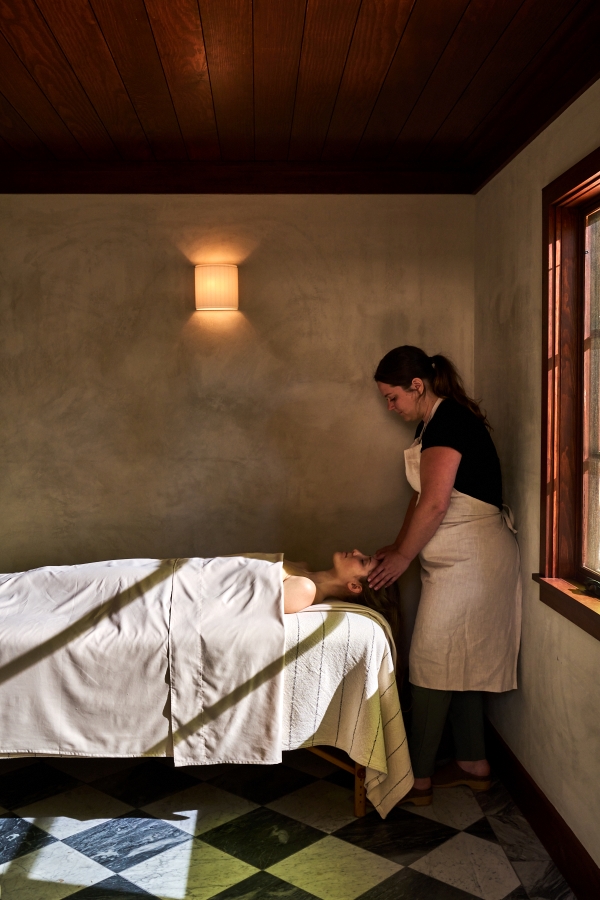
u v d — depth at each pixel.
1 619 2.50
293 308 3.35
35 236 3.31
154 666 2.41
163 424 3.36
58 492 3.35
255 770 2.85
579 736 2.13
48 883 2.12
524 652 2.65
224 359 3.35
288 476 3.39
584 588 2.25
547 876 2.17
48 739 2.38
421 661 2.65
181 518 3.37
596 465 2.28
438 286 3.36
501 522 2.68
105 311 3.33
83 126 2.83
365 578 2.89
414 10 1.97
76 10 1.98
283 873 2.17
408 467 2.87
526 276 2.64
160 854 2.27
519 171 2.72
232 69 2.34
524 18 2.01
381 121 2.78
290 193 3.32
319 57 2.26
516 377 2.76
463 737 2.74
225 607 2.53
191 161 3.26
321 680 2.47
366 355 3.37
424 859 2.25
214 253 3.33
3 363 3.33
